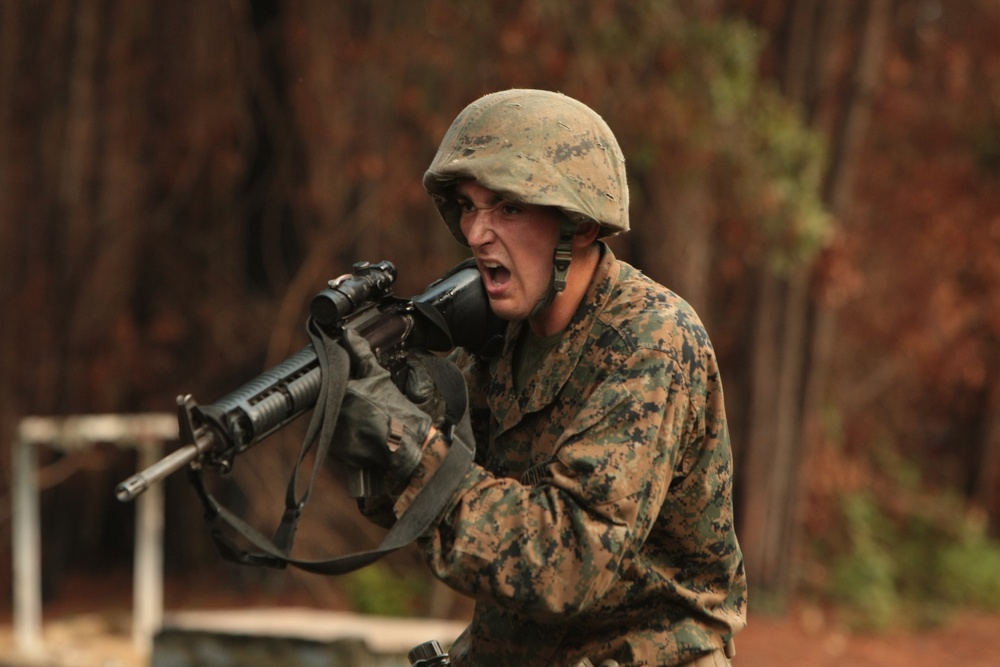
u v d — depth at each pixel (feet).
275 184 61.52
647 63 55.11
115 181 58.49
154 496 47.21
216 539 11.66
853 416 83.87
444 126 55.93
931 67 78.64
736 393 68.08
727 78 54.95
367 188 59.00
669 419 12.07
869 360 84.74
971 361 84.69
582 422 11.91
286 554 11.53
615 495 11.54
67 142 57.31
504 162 12.12
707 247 63.31
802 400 67.56
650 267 61.93
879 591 70.38
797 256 58.18
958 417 93.40
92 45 57.11
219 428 11.16
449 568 11.48
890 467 86.89
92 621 52.95
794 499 67.82
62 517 59.57
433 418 12.48
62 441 45.98
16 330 57.47
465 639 14.23
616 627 12.87
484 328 13.76
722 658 13.23
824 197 65.10
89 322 58.49
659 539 12.96
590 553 11.37
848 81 65.21
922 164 78.18
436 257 60.18
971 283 82.02
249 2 59.82
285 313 58.70
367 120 58.23
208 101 59.77
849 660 57.98
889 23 75.15
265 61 60.23
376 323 12.59
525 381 13.37
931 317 79.56
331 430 11.58
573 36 54.29
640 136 54.60
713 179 56.90
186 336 62.08
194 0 59.31
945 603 73.51
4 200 56.90
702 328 12.77
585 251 12.96
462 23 54.90
